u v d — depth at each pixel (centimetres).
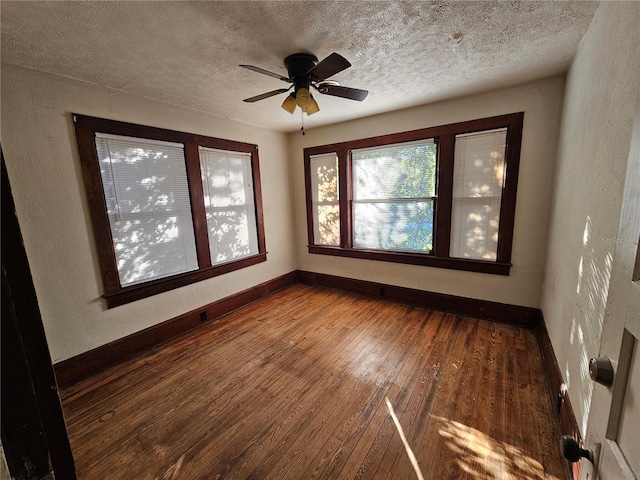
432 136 316
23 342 45
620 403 62
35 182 208
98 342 246
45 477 49
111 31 163
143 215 273
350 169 388
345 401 200
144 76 223
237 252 372
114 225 253
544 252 275
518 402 192
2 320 42
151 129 272
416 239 352
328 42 184
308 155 421
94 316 243
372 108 323
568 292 180
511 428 171
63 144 220
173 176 294
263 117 345
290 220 455
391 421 181
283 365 245
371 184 374
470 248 316
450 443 163
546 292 257
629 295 60
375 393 206
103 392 216
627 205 64
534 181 270
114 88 245
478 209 305
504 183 286
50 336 220
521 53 204
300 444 166
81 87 227
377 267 388
